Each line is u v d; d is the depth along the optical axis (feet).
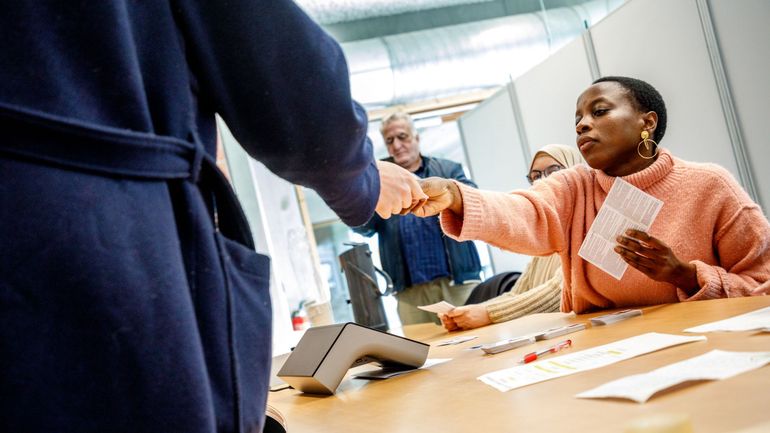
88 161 1.53
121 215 1.55
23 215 1.43
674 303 4.62
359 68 18.47
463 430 2.29
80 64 1.60
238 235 1.97
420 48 18.80
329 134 2.08
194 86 1.93
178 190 1.74
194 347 1.62
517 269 15.19
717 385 2.07
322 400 3.99
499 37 19.22
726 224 4.89
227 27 1.88
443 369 4.06
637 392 2.14
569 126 12.84
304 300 10.94
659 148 5.35
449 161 13.35
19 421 1.39
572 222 5.48
